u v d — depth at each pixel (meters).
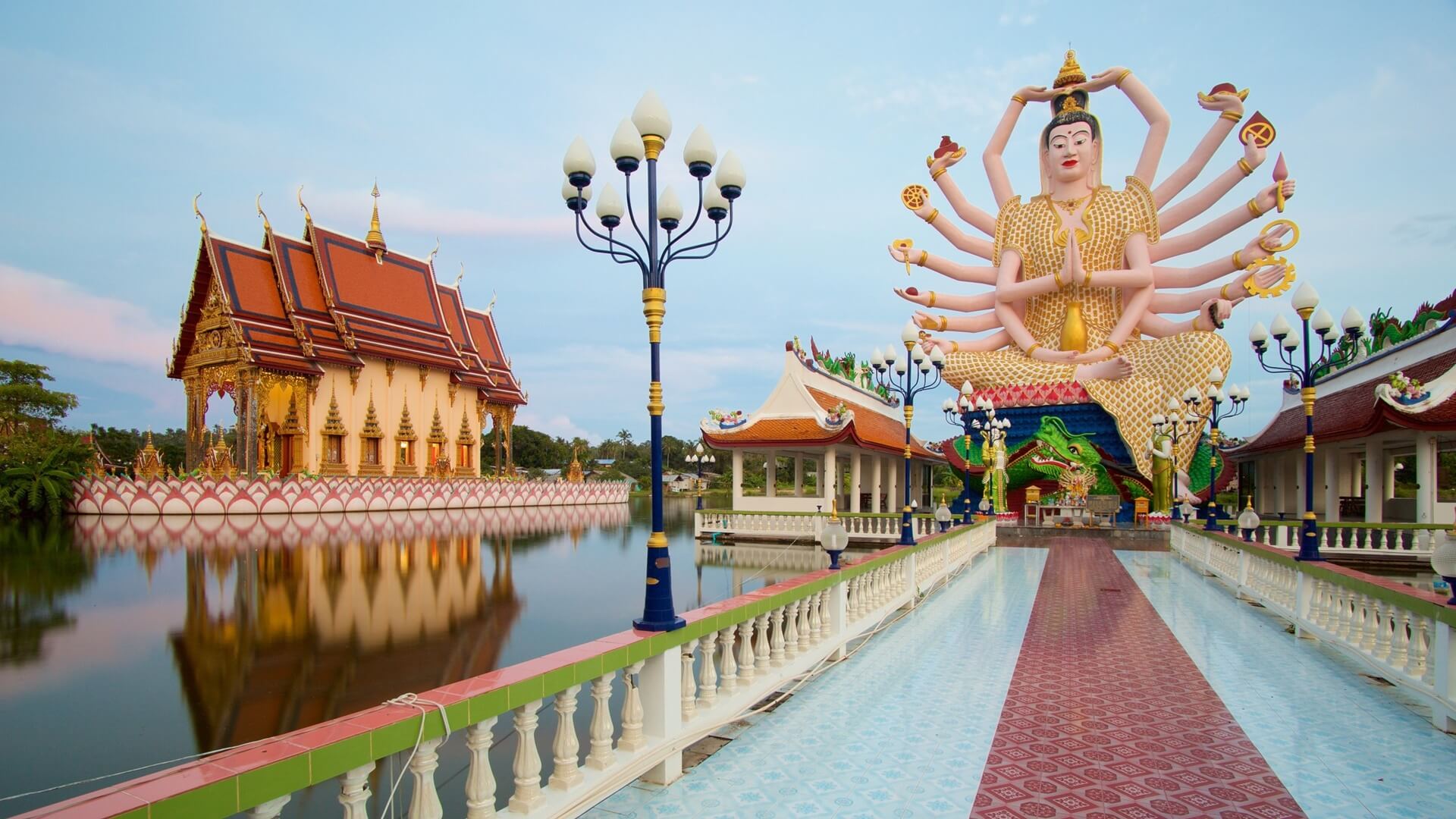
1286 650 10.11
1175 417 28.89
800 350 35.56
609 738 5.20
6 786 7.54
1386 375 30.55
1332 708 7.55
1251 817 5.11
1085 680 8.57
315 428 46.34
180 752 8.51
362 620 15.50
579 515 52.31
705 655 6.47
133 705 10.08
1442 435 26.41
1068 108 35.78
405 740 3.62
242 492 40.12
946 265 37.84
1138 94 34.03
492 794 4.23
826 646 9.00
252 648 13.11
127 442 72.31
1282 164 30.22
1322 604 10.45
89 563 23.34
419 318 54.69
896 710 7.48
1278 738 6.65
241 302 44.91
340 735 3.36
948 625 11.80
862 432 34.03
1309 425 12.84
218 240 45.09
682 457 104.94
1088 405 33.34
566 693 4.86
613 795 5.50
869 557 11.06
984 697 7.92
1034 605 13.70
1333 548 24.25
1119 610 13.19
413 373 52.88
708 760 6.19
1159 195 34.22
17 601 17.34
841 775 5.86
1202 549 18.66
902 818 5.09
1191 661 9.50
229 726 9.34
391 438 50.97
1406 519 30.25
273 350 44.66
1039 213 35.81
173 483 40.28
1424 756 6.23
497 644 13.59
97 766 8.10
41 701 10.21
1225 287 31.06
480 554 26.94
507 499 55.28
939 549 16.34
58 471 40.44
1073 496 32.88
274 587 19.28
